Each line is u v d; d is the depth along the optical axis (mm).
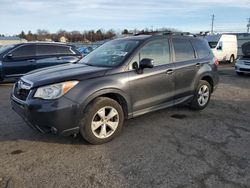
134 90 4664
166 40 5418
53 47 10172
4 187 3164
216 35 21109
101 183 3262
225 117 5832
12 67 9383
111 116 4387
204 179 3346
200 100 6195
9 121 5426
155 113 5973
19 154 3992
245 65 13062
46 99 3887
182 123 5375
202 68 6051
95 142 4273
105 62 4855
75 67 4727
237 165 3699
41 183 3250
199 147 4262
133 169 3582
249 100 7590
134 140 4516
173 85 5383
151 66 4629
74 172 3502
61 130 3938
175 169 3580
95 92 4145
